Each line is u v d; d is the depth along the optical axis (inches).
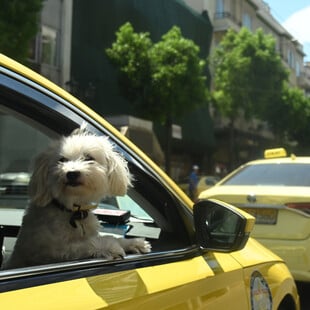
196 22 1295.5
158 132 1072.2
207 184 817.5
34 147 98.1
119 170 80.3
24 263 76.9
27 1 540.1
